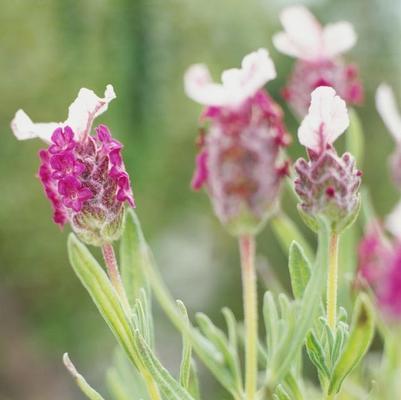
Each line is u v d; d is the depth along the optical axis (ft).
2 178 3.28
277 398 1.12
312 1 3.18
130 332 1.14
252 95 1.17
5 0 2.82
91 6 2.07
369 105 3.50
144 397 1.30
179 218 3.88
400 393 1.21
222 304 3.92
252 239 1.17
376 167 3.54
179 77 2.84
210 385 2.90
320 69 1.37
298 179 1.15
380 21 3.01
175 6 2.49
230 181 1.15
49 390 3.45
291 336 1.12
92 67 2.23
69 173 1.12
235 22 3.03
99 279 1.14
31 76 3.05
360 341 1.11
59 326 3.50
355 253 1.48
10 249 3.42
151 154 2.31
